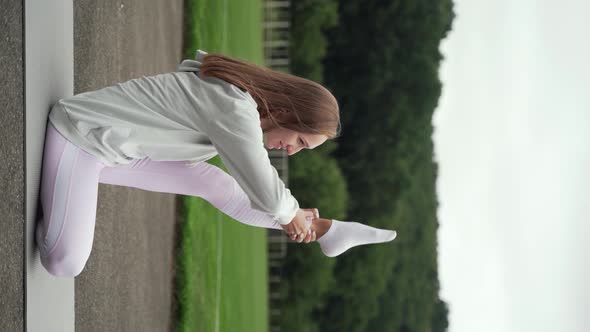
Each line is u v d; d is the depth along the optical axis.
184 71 2.90
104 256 4.65
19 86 2.63
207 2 10.88
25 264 2.69
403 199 27.41
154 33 7.12
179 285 6.81
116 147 2.73
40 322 2.87
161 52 7.54
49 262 2.78
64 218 2.73
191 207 7.28
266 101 2.80
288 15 26.02
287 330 24.75
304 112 2.83
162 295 6.36
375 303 26.47
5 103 2.52
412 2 26.67
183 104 2.75
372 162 27.03
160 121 2.75
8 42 2.55
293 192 23.64
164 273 6.48
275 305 24.80
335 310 26.20
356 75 27.17
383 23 26.80
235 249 13.53
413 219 28.05
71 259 2.78
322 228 3.29
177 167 3.20
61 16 3.21
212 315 8.55
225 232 11.76
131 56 6.01
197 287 7.59
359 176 27.08
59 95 3.13
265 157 2.69
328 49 27.25
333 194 23.75
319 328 26.31
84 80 4.43
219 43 12.10
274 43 26.22
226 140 2.67
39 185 2.79
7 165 2.52
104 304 4.59
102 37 4.95
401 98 27.02
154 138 2.76
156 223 6.25
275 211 2.76
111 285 4.79
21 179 2.63
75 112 2.74
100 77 4.87
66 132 2.72
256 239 19.66
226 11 14.41
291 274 24.80
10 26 2.57
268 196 2.71
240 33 17.67
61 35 3.20
